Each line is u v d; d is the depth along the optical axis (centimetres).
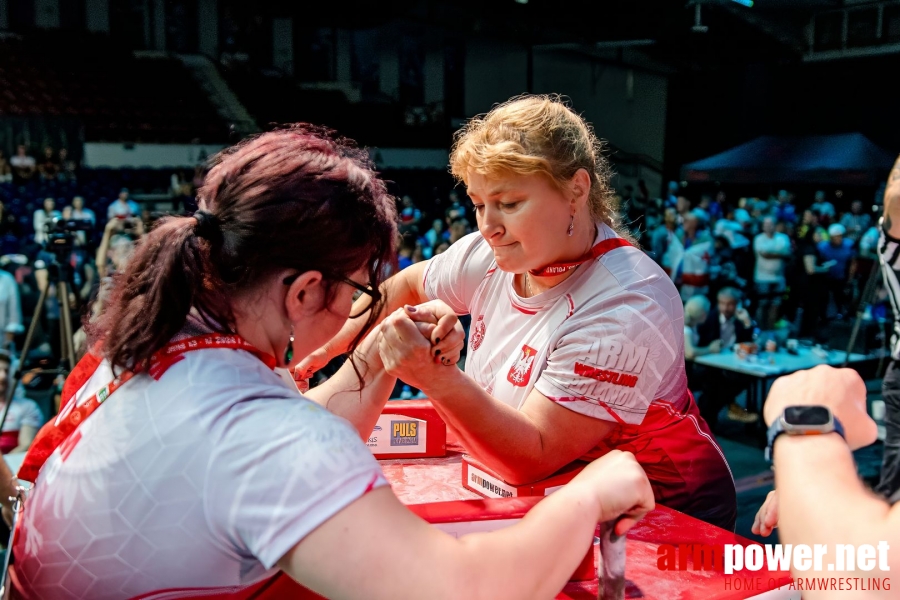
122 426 59
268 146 66
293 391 68
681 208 867
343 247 64
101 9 1097
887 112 1100
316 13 1193
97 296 71
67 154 1049
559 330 100
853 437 61
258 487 54
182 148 1112
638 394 97
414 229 800
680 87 1257
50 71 1077
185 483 56
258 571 58
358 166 68
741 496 339
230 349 63
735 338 489
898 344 107
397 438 120
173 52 1138
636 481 68
